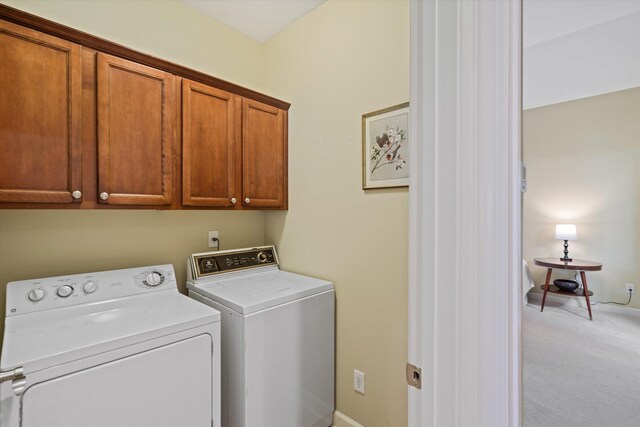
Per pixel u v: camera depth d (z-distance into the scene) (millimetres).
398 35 1583
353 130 1781
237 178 1883
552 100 3662
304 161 2061
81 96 1312
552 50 3162
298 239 2109
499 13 601
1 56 1142
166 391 1173
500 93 596
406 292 1548
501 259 596
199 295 1704
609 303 3449
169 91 1579
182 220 1971
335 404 1853
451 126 599
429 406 633
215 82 1769
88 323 1202
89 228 1614
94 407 1015
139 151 1475
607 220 3459
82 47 1318
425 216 637
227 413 1477
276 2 1922
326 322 1791
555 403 1917
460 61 589
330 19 1897
